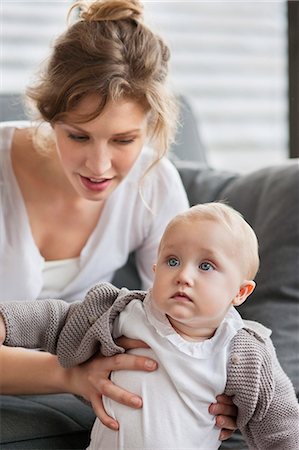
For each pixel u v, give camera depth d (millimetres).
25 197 1820
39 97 1582
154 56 1593
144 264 2014
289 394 1401
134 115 1529
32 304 1457
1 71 3268
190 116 2547
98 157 1523
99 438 1392
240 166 3635
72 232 1855
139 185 1832
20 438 1521
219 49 3605
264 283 1869
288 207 1948
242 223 1382
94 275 1905
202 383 1341
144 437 1322
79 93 1494
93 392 1438
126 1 1624
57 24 3332
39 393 1598
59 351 1468
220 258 1332
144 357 1372
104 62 1530
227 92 3617
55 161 1786
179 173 2275
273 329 1768
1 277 1805
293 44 3100
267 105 3660
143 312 1392
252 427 1407
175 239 1346
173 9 3549
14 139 1836
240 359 1354
